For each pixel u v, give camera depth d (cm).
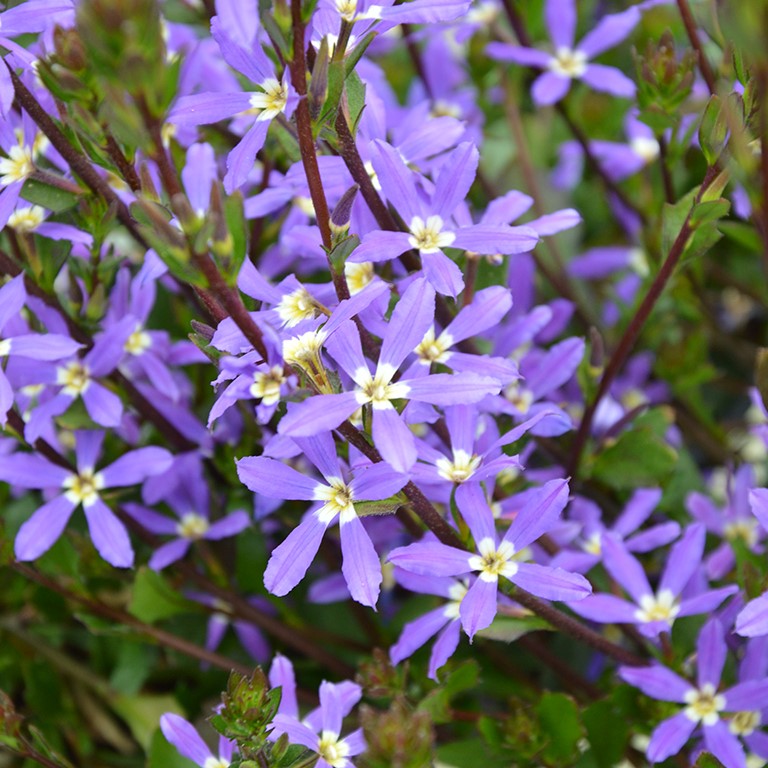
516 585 32
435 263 33
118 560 36
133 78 28
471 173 33
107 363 36
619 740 36
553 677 39
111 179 37
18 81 34
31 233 35
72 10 34
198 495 38
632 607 35
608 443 38
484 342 37
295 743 33
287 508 38
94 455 37
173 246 29
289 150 34
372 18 32
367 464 31
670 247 35
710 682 35
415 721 29
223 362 32
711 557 38
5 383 33
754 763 38
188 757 35
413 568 32
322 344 31
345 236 31
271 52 32
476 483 32
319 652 38
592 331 37
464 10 32
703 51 37
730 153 31
